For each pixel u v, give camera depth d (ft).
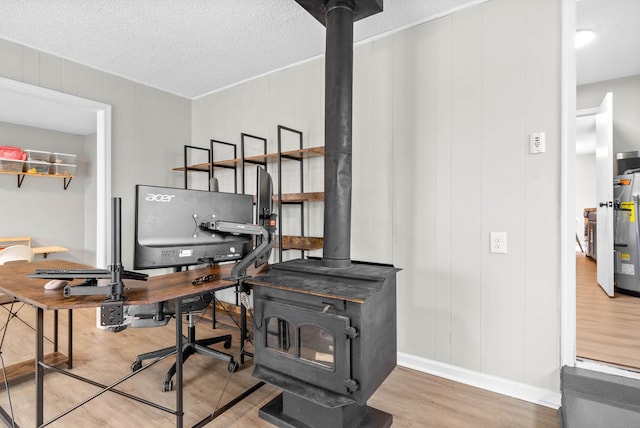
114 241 4.57
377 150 8.46
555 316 6.41
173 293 4.95
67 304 4.28
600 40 9.86
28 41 8.73
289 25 8.09
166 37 8.62
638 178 11.55
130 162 11.21
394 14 7.55
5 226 15.12
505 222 6.88
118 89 10.89
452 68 7.47
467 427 5.74
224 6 7.32
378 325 5.48
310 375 5.28
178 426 5.06
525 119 6.68
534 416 6.06
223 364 7.98
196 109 13.01
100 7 7.32
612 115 11.80
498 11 6.95
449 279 7.50
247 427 5.69
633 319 9.38
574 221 6.31
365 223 8.64
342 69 6.24
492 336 7.02
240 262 5.91
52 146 16.61
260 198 6.04
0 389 6.72
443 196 7.57
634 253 11.66
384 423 5.67
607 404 5.45
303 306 5.37
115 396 6.55
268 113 10.85
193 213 5.52
